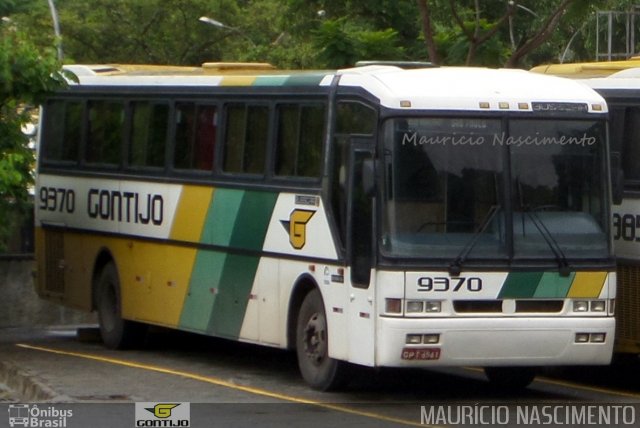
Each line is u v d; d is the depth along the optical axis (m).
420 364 32.03
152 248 43.97
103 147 47.38
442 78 33.72
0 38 43.69
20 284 58.16
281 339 36.91
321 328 35.03
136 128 45.38
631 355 38.75
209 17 125.44
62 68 43.47
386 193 32.31
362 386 37.41
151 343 48.66
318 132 35.53
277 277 37.06
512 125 33.16
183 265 42.12
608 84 36.69
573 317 32.91
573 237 33.19
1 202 45.84
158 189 43.69
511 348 32.50
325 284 34.56
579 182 33.50
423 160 32.53
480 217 32.66
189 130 42.28
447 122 32.78
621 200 34.03
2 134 44.75
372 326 32.25
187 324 41.88
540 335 32.56
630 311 35.91
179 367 41.66
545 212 33.09
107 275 47.12
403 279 31.89
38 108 47.25
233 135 39.94
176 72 47.47
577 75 39.53
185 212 42.03
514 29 71.25
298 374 40.00
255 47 114.44
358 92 33.81
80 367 40.97
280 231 36.94
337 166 34.59
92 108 48.22
